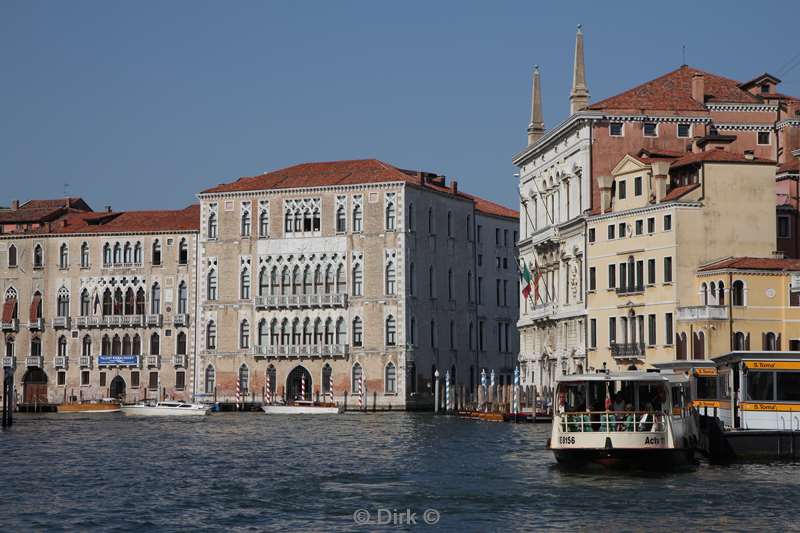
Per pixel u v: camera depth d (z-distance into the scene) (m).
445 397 130.25
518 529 43.31
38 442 81.50
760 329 90.19
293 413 125.62
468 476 57.19
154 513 47.44
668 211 94.12
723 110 107.19
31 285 144.12
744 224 93.94
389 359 132.62
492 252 151.38
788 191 99.50
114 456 70.12
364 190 134.25
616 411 55.88
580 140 106.00
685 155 100.50
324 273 135.62
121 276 141.88
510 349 153.88
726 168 93.88
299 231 136.62
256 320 137.38
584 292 104.12
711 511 46.19
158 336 140.62
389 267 133.12
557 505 47.78
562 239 110.06
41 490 54.03
